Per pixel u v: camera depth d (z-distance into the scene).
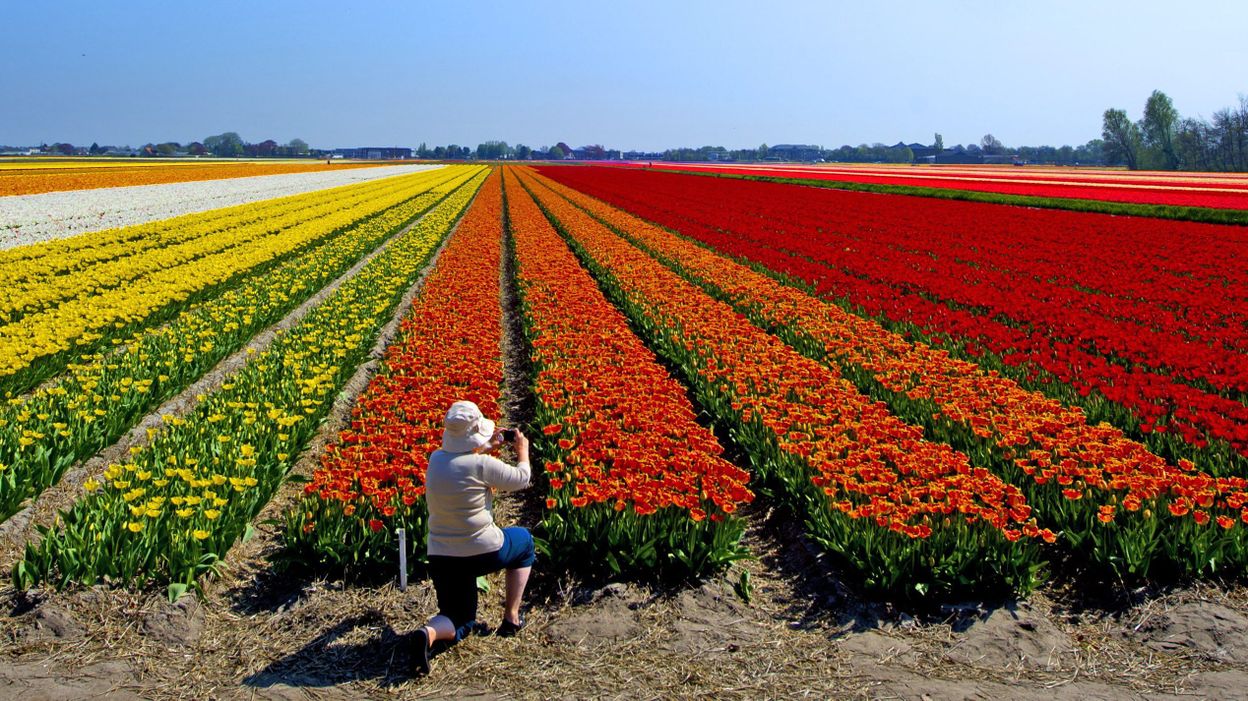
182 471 7.05
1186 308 17.08
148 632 5.79
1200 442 8.78
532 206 48.03
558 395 10.09
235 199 45.66
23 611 5.93
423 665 5.37
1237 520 6.82
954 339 14.14
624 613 6.16
